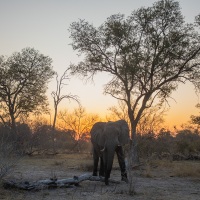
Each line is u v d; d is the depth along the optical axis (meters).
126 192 12.06
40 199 10.71
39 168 20.47
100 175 15.11
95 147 14.89
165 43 25.52
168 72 26.31
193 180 16.12
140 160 25.72
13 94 42.41
